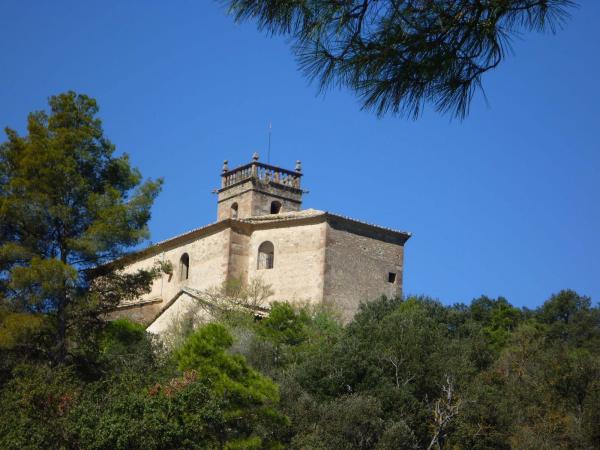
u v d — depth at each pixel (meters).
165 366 34.53
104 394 26.97
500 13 9.53
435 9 9.84
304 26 9.65
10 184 34.75
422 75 9.73
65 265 33.03
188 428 25.00
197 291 44.78
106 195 35.38
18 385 27.17
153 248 36.62
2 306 33.22
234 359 30.48
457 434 34.41
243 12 9.40
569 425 36.66
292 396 33.53
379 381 36.41
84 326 34.66
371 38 9.89
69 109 36.78
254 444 28.17
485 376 40.47
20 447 24.48
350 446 31.78
